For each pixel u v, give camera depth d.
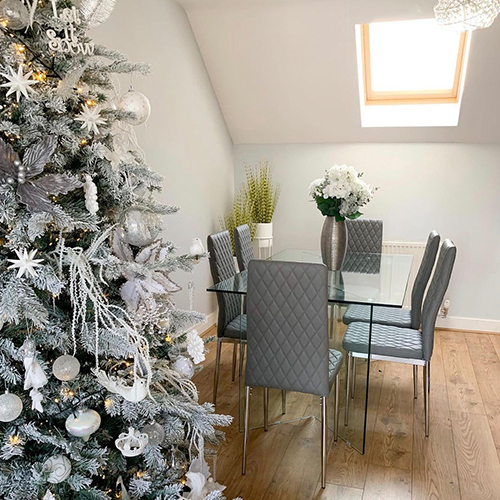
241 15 3.62
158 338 1.55
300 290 2.18
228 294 3.10
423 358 2.73
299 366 2.28
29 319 1.23
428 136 4.33
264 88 4.21
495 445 2.67
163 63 3.40
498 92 3.81
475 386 3.41
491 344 4.20
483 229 4.38
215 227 4.49
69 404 1.31
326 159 4.67
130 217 1.37
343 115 4.32
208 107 4.23
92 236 1.35
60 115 1.26
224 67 4.08
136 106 1.49
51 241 1.29
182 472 1.54
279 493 2.27
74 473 1.24
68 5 1.29
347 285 2.83
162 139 3.44
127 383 1.41
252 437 2.75
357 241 4.15
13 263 1.18
